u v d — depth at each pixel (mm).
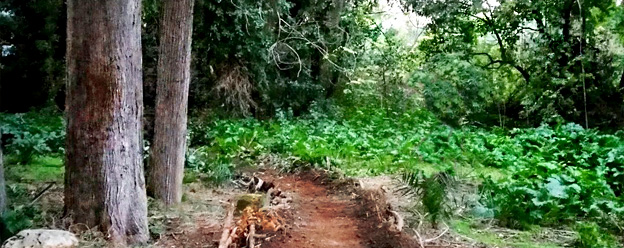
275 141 12742
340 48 19062
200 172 9062
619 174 8672
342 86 20344
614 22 16703
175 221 5887
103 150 4816
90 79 4727
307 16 17875
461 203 6859
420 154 10969
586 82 17031
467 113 19953
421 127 15641
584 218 6336
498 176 9305
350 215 6730
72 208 4934
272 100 18047
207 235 5453
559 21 16953
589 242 5293
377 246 5191
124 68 4805
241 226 5230
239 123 15219
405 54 21406
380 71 21234
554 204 6246
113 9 4645
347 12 18969
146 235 5137
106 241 4746
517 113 19719
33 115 13953
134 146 5020
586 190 6793
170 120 6586
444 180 7512
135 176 5035
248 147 12203
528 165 9961
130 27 4805
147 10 14266
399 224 5566
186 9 6496
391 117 18656
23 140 9188
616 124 16500
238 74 16844
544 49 17469
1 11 15297
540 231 5941
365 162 10508
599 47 17266
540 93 17500
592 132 13492
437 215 6027
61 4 15625
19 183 7270
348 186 8594
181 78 6527
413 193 7566
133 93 4949
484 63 20797
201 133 12406
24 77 15633
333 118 18172
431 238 5465
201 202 7016
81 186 4871
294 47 17734
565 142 12008
